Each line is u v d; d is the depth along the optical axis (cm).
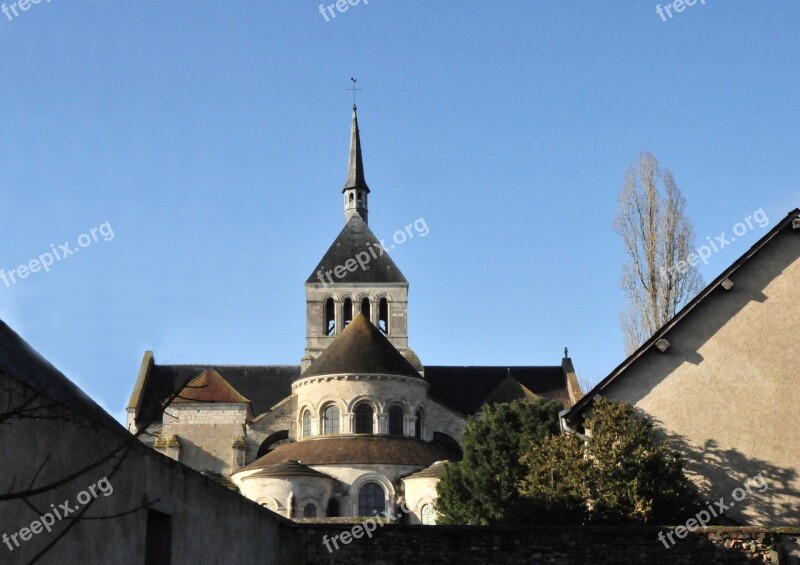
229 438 7238
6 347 1462
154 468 1709
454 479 4531
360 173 8950
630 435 2812
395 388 6425
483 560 2405
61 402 1049
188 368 8350
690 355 3023
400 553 2428
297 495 5584
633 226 5741
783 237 3077
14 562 1269
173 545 1777
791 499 2889
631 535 2395
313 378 6444
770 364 2995
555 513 2711
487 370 8506
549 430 4538
